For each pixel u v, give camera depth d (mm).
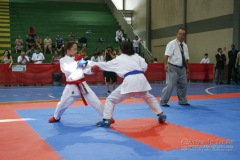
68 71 6062
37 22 24453
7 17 24047
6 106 8633
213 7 20484
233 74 18359
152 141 4902
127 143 4793
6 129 5758
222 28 19781
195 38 22328
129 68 5746
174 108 8141
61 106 6238
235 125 6086
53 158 4074
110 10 28594
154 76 18500
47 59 20141
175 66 8297
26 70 16281
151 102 6211
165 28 25172
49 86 15773
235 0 18578
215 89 13992
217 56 18141
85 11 27094
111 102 5953
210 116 7031
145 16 27766
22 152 4340
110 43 23453
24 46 21484
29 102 9523
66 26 24703
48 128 5844
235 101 9570
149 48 27344
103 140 4977
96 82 17625
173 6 24109
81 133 5445
